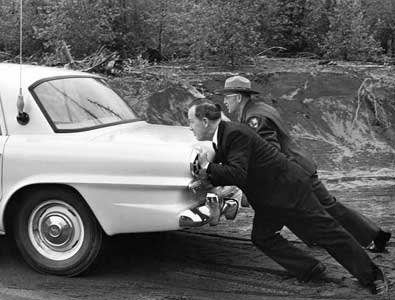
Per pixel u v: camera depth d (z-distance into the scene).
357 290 4.63
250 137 4.40
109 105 5.59
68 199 4.72
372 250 5.54
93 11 12.66
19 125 4.89
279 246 4.66
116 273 4.98
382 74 12.03
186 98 10.70
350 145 10.22
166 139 4.86
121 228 4.62
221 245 5.71
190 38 12.57
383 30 14.80
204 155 4.41
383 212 6.79
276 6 14.30
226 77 11.49
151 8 13.59
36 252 4.89
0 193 4.82
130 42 13.59
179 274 4.98
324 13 14.60
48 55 13.08
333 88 11.30
